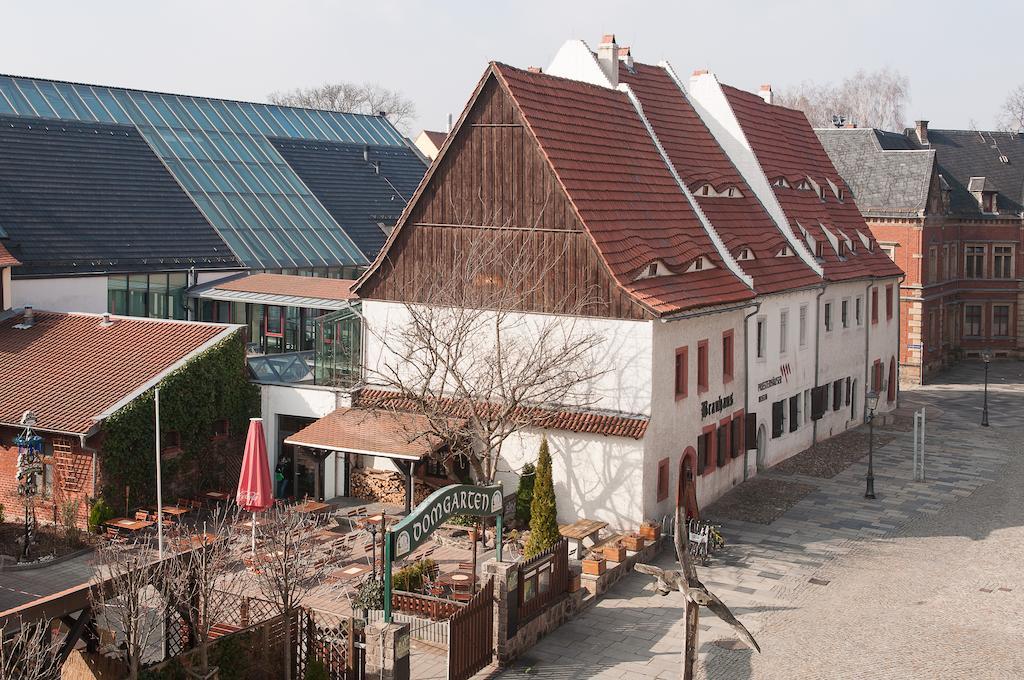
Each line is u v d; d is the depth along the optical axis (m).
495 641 27.02
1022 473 47.53
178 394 37.59
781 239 49.03
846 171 75.81
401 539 24.41
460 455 38.38
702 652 27.80
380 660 23.67
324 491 40.53
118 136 59.56
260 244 57.88
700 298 39.19
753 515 39.81
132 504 36.31
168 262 51.44
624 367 36.22
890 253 72.69
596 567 31.50
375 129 80.62
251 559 30.06
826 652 27.95
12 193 50.28
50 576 31.56
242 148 66.38
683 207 43.34
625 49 47.75
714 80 51.31
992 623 30.02
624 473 35.88
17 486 35.06
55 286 46.59
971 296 81.62
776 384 47.03
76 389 37.28
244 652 23.33
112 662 21.59
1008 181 81.94
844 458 49.38
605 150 40.94
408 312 38.81
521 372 35.47
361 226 65.94
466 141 38.62
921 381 72.31
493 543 35.22
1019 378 75.00
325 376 41.31
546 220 37.38
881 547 36.62
